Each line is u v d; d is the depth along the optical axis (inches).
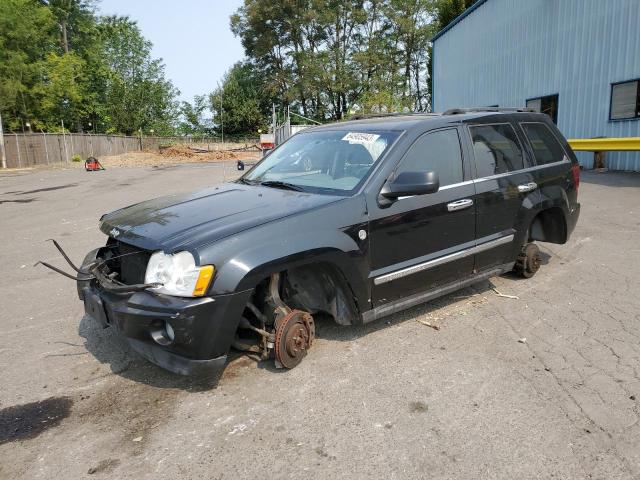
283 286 150.6
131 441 118.3
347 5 2358.5
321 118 2524.6
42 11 1909.4
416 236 163.0
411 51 2375.7
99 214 455.5
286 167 182.9
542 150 215.2
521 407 127.3
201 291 124.6
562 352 155.8
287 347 145.4
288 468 107.8
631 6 555.2
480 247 182.5
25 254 306.3
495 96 837.8
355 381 141.4
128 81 2699.3
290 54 2423.7
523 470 105.4
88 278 146.2
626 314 182.9
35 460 112.5
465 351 157.9
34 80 1894.7
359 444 114.9
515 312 187.3
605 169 584.7
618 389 134.4
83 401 135.9
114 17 2652.6
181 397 136.3
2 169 1381.6
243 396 135.6
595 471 104.7
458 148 179.5
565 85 660.7
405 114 202.5
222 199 161.5
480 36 874.8
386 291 158.4
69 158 1750.7
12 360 160.9
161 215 150.7
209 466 109.1
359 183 155.7
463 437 116.4
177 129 3016.7
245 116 2933.1
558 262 246.1
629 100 570.3
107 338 175.5
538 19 706.2
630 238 283.4
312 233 139.7
